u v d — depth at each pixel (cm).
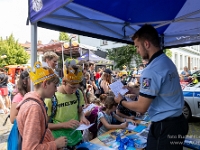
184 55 2111
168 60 138
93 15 272
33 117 105
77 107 187
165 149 131
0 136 405
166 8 280
